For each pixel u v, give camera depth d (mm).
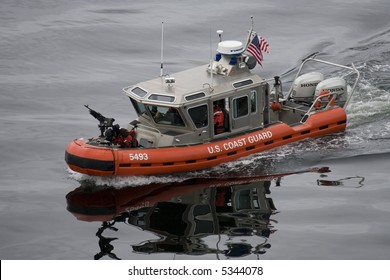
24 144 93000
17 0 144000
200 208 77312
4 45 124562
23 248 70500
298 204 77750
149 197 79500
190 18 136625
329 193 79875
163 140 83938
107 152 80750
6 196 80312
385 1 144375
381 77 109688
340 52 121562
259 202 78312
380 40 125750
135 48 125312
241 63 87250
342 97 94625
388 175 83250
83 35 128625
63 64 119250
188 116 83062
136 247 70250
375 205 77125
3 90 109312
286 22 135250
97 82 112750
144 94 84250
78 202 78938
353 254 68500
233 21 135250
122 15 138000
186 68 117750
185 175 83812
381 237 71312
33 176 85062
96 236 72500
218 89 84812
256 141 87062
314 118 91562
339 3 143625
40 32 129500
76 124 99000
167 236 72125
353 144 90625
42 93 108938
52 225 74625
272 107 94562
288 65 117438
